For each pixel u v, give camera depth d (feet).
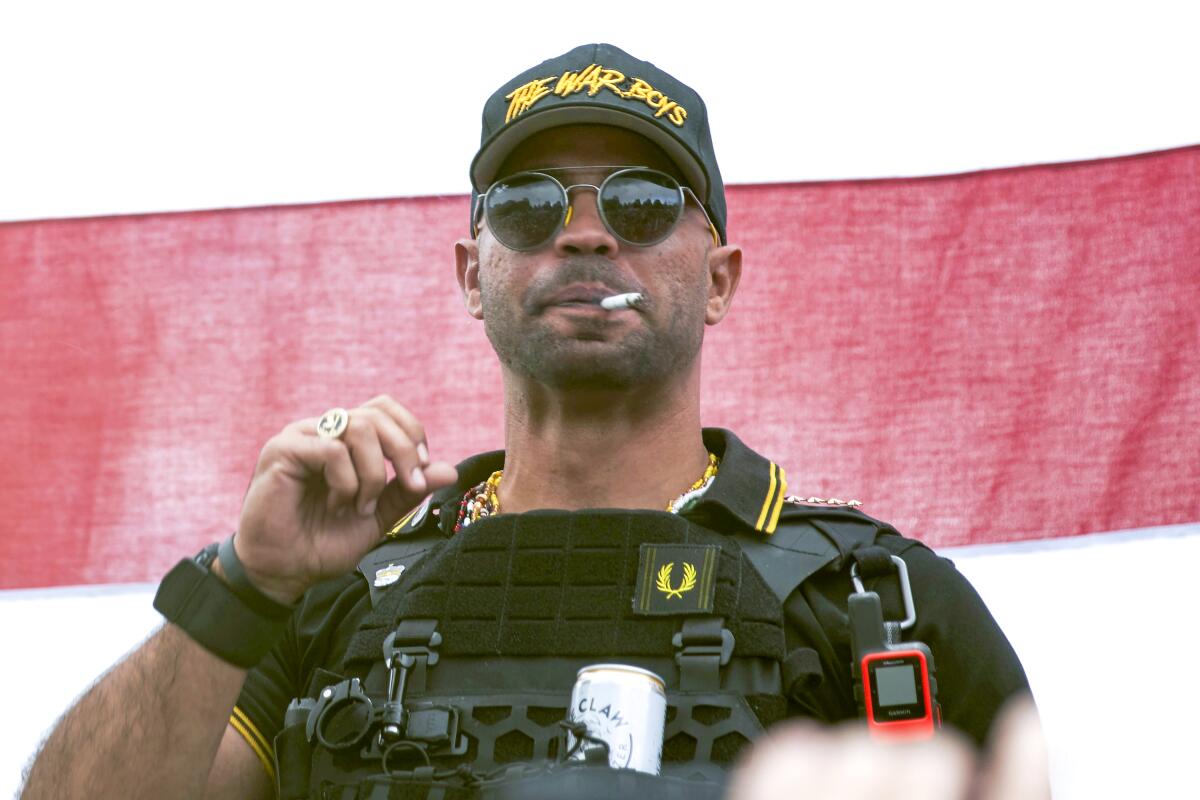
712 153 9.27
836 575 7.97
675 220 8.50
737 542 8.07
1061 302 12.41
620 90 8.79
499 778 6.94
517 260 8.53
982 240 12.69
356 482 7.24
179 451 13.15
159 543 12.98
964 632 7.73
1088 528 11.85
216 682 7.50
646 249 8.48
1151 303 12.21
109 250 13.56
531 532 8.01
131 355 13.35
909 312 12.68
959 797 2.89
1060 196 12.63
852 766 2.90
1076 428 12.10
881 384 12.55
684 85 9.26
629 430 8.64
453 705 7.48
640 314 8.38
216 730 7.52
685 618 7.55
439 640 7.70
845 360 12.65
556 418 8.65
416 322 13.35
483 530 8.11
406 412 7.40
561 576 7.82
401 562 8.48
